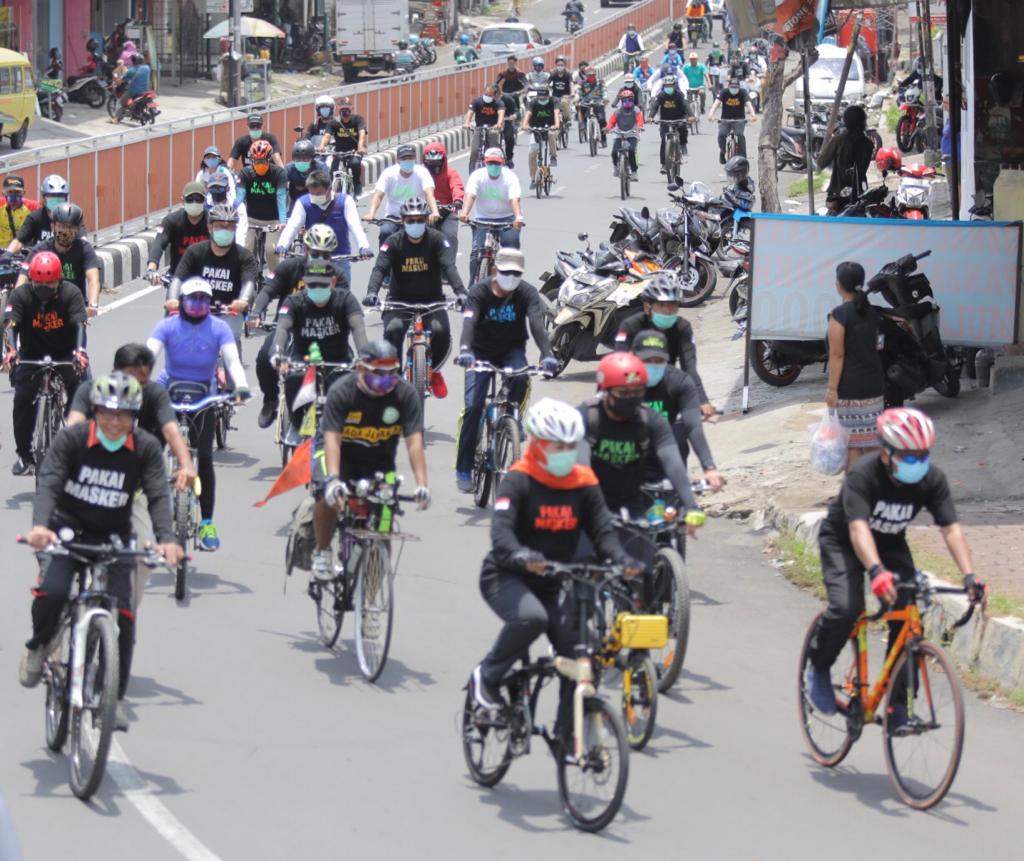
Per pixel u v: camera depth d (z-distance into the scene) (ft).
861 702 96.94
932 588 93.40
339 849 84.79
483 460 157.07
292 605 129.39
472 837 86.84
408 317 179.32
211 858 83.05
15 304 155.02
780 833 88.63
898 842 88.07
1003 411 182.70
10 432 186.91
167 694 108.17
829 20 255.50
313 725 103.35
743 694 112.37
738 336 224.53
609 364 104.68
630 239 281.54
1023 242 184.24
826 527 98.22
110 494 93.86
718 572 142.72
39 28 611.47
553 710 107.34
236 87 635.66
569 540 90.84
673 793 94.02
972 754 103.14
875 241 187.52
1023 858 86.28
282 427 165.07
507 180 250.57
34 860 82.02
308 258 148.25
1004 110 249.96
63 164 295.89
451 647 119.85
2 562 138.31
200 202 187.83
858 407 149.59
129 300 280.51
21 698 107.45
